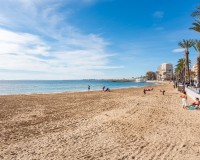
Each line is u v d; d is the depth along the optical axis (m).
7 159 7.29
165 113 16.56
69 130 11.45
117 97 33.62
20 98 33.03
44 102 26.89
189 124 12.55
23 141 9.47
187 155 7.44
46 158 7.33
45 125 12.88
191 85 54.22
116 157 7.33
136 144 8.80
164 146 8.49
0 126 12.68
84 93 45.78
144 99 29.11
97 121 13.72
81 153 7.79
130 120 13.81
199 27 31.08
